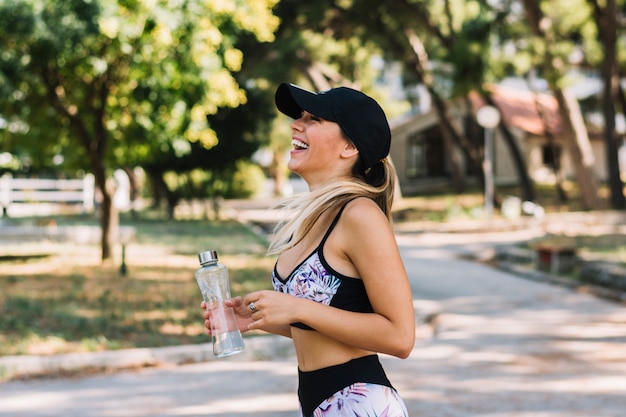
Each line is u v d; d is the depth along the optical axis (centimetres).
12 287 1375
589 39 3125
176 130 1600
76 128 1622
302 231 257
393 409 254
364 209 248
